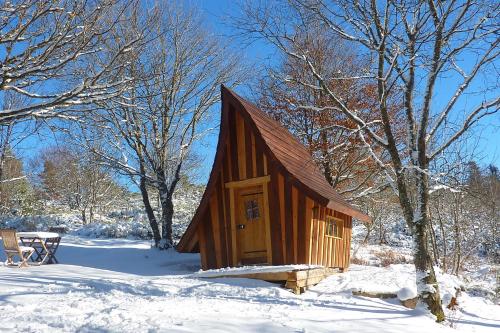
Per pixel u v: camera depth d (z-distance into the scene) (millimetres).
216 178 12828
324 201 11367
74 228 28000
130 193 43156
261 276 10734
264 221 12414
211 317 6371
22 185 34469
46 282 9508
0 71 6406
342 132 19438
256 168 12484
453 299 11117
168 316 6254
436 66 9383
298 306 8164
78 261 15258
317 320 6832
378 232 31750
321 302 9062
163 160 18688
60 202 39781
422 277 9023
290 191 11945
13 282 9133
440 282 12469
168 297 8242
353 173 20922
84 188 36750
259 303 8195
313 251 11891
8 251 12609
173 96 18688
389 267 15562
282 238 11883
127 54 8797
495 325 9555
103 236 25234
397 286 11438
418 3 9578
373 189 20844
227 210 12758
